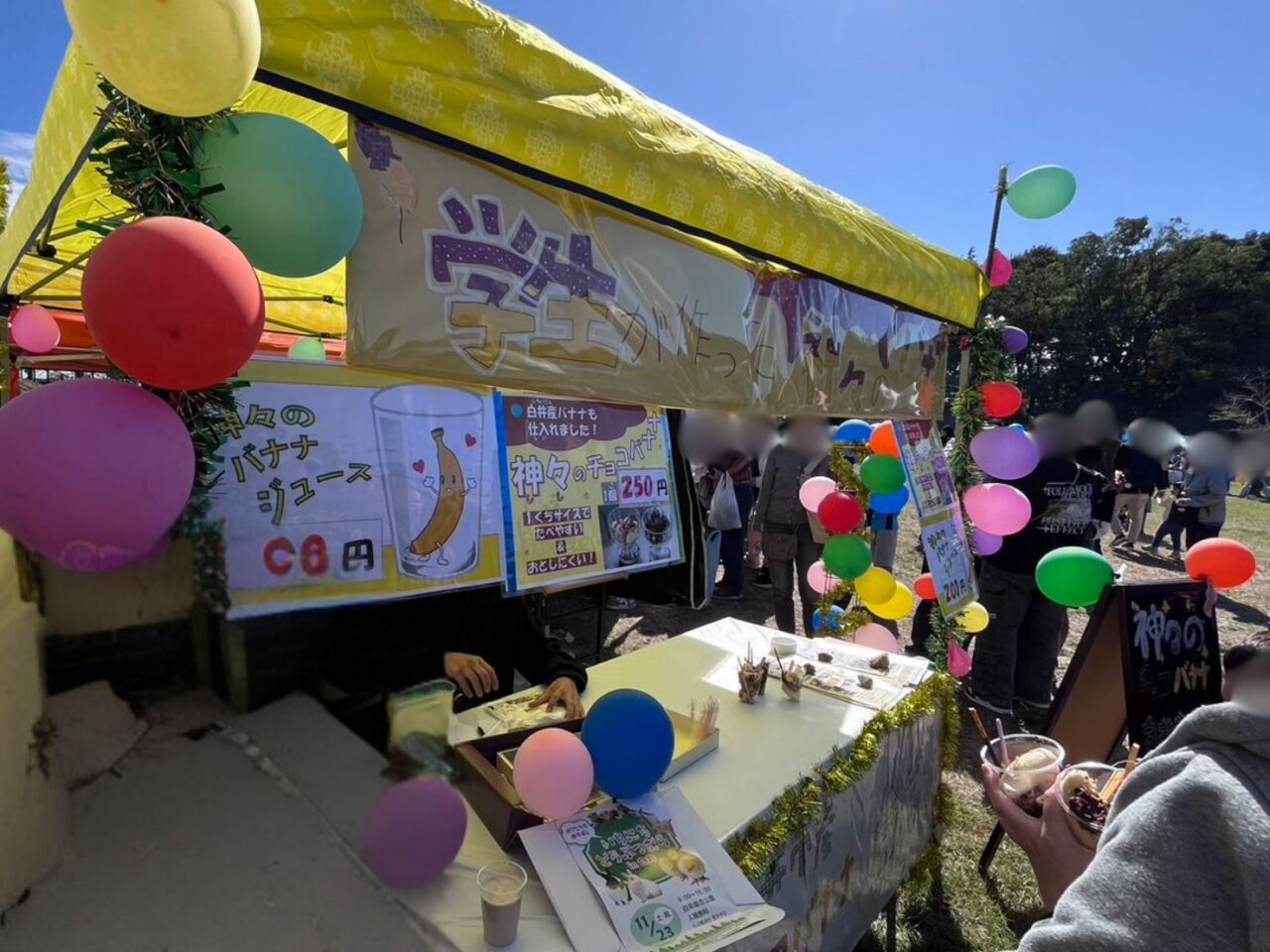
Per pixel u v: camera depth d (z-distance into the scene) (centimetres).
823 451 312
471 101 123
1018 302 3234
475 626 183
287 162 93
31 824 67
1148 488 814
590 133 142
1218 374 2791
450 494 131
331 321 514
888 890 200
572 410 155
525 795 117
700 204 168
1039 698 388
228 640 85
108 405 75
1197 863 72
